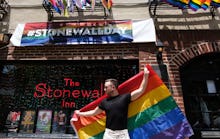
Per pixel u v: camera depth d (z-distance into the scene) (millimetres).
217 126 5520
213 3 5617
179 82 5559
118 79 5930
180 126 3902
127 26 5973
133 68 6012
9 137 5516
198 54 5781
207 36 5945
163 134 3896
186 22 6137
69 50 6055
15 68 6184
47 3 6297
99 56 5938
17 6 6672
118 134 3350
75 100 5820
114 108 3475
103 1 5832
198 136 5441
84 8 5992
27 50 6148
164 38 5973
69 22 6160
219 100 5727
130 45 5973
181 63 5738
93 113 3855
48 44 6012
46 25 6172
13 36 6113
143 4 6449
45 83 5992
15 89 5992
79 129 4168
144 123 3957
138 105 4047
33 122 5672
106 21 6074
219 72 5934
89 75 6008
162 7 6320
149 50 5859
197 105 5715
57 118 5684
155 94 4066
